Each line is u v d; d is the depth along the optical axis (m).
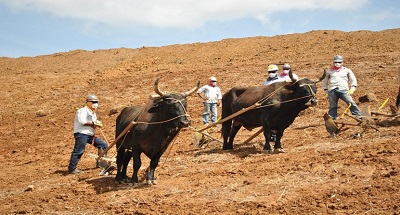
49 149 18.02
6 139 21.14
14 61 46.22
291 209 8.35
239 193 9.52
